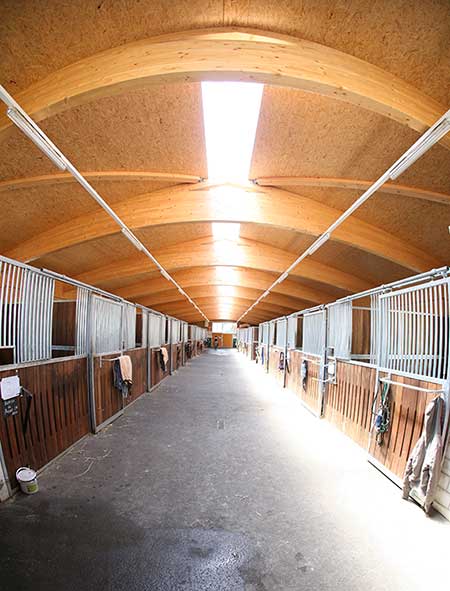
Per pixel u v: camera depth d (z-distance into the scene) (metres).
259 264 7.17
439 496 2.56
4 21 2.11
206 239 7.14
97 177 3.77
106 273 7.33
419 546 2.13
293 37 2.27
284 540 2.16
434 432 2.62
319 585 1.77
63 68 2.41
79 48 2.32
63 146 3.28
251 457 3.66
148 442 4.10
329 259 7.07
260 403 6.71
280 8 2.07
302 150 3.40
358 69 2.35
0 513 2.41
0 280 2.80
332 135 3.13
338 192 4.39
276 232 6.28
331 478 3.15
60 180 3.72
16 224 4.80
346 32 2.20
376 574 1.86
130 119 2.99
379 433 3.42
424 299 3.12
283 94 2.69
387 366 3.57
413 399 3.03
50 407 3.44
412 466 2.71
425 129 2.51
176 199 4.62
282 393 8.05
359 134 3.09
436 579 1.84
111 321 5.30
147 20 2.16
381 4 2.00
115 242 6.27
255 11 2.11
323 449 3.98
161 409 5.95
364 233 4.99
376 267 6.75
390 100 2.40
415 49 2.24
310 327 6.60
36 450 3.12
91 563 1.89
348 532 2.27
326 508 2.59
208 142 3.47
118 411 5.40
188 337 17.97
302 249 6.82
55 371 3.56
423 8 1.99
